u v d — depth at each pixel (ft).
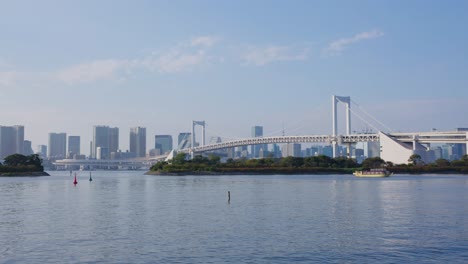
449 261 106.42
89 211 196.85
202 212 191.11
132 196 283.38
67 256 111.14
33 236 135.54
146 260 107.24
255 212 189.88
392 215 179.01
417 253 113.50
